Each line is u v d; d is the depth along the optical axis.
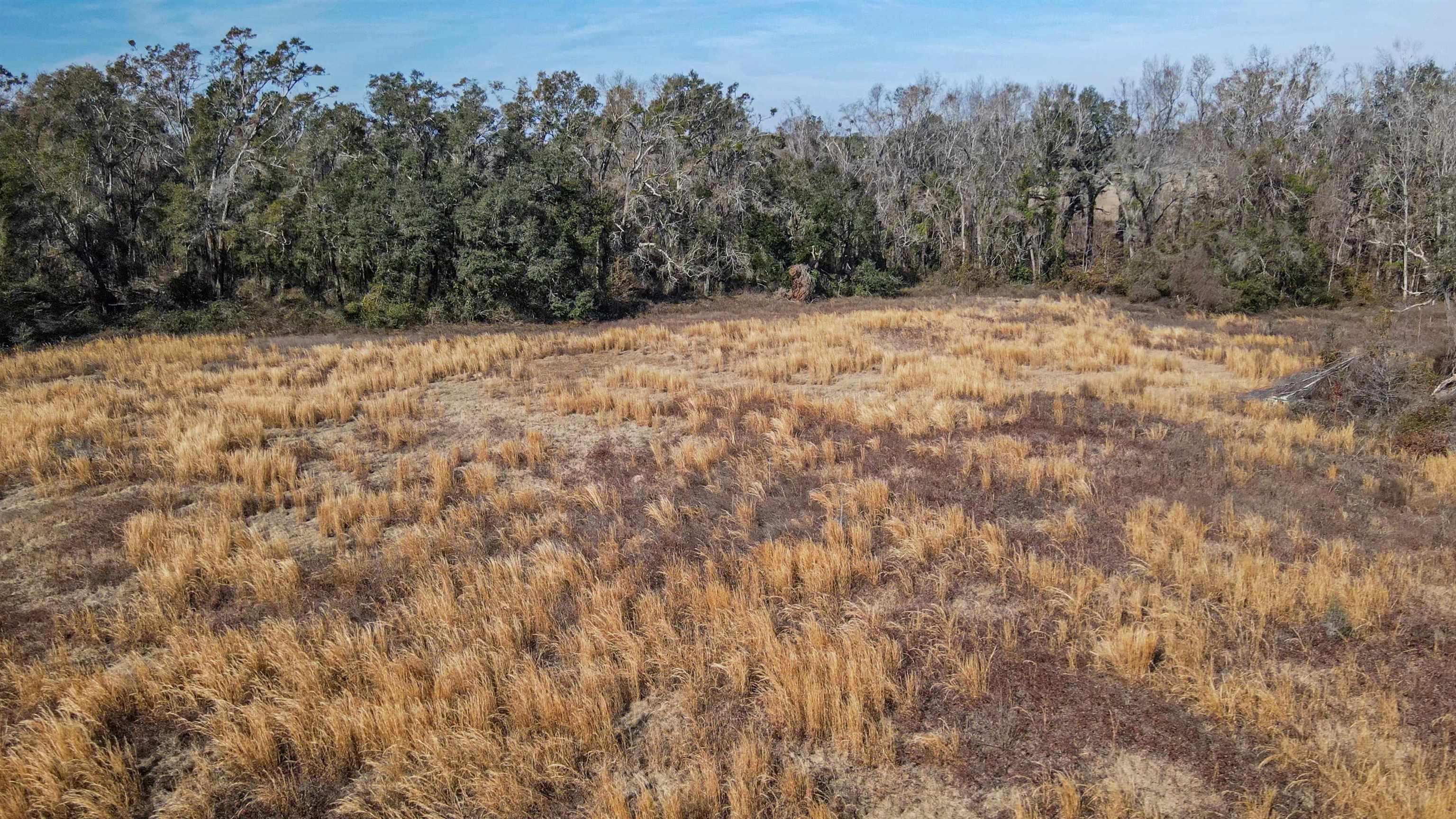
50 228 24.67
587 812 5.75
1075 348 20.38
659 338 23.22
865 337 23.20
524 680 6.95
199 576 9.05
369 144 30.23
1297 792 5.76
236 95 30.11
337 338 23.89
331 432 14.30
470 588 8.65
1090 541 9.55
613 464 12.66
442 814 5.79
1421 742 6.13
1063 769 6.06
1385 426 13.30
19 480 11.58
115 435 13.01
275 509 11.02
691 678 7.06
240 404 14.84
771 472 12.00
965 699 6.86
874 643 7.50
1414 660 7.15
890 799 5.86
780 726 6.56
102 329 24.75
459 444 13.76
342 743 6.33
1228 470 11.51
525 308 28.73
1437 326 21.81
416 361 19.23
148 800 6.02
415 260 26.84
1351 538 9.45
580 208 30.17
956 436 13.52
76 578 9.00
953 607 8.28
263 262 28.00
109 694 6.86
